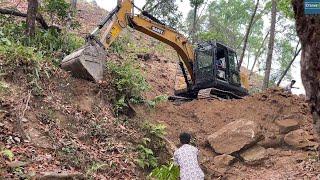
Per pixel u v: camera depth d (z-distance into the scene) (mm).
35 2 11000
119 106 9570
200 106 11414
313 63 2928
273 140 10359
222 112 11281
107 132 8594
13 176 6094
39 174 6336
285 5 17000
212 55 12984
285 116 11164
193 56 13258
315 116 3002
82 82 9727
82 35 16969
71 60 9727
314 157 9430
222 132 10039
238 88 13609
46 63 9633
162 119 10523
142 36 24062
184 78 13867
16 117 7582
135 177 7719
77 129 8289
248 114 11242
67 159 7203
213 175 9141
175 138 10062
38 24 12453
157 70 17922
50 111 8289
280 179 8578
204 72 13055
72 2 19781
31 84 8609
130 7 11500
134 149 8477
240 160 9672
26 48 9297
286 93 11984
